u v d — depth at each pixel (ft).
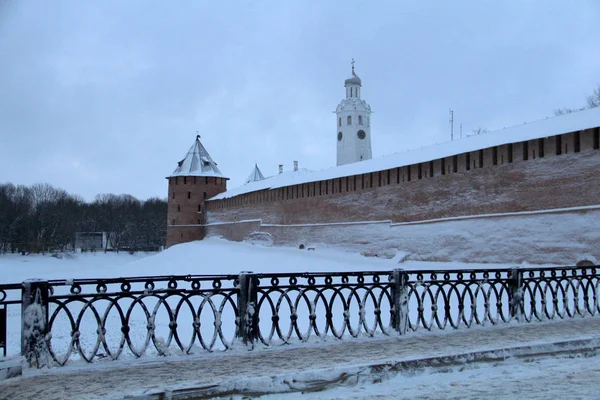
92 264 169.99
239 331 16.98
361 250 88.33
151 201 266.16
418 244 76.59
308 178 107.24
